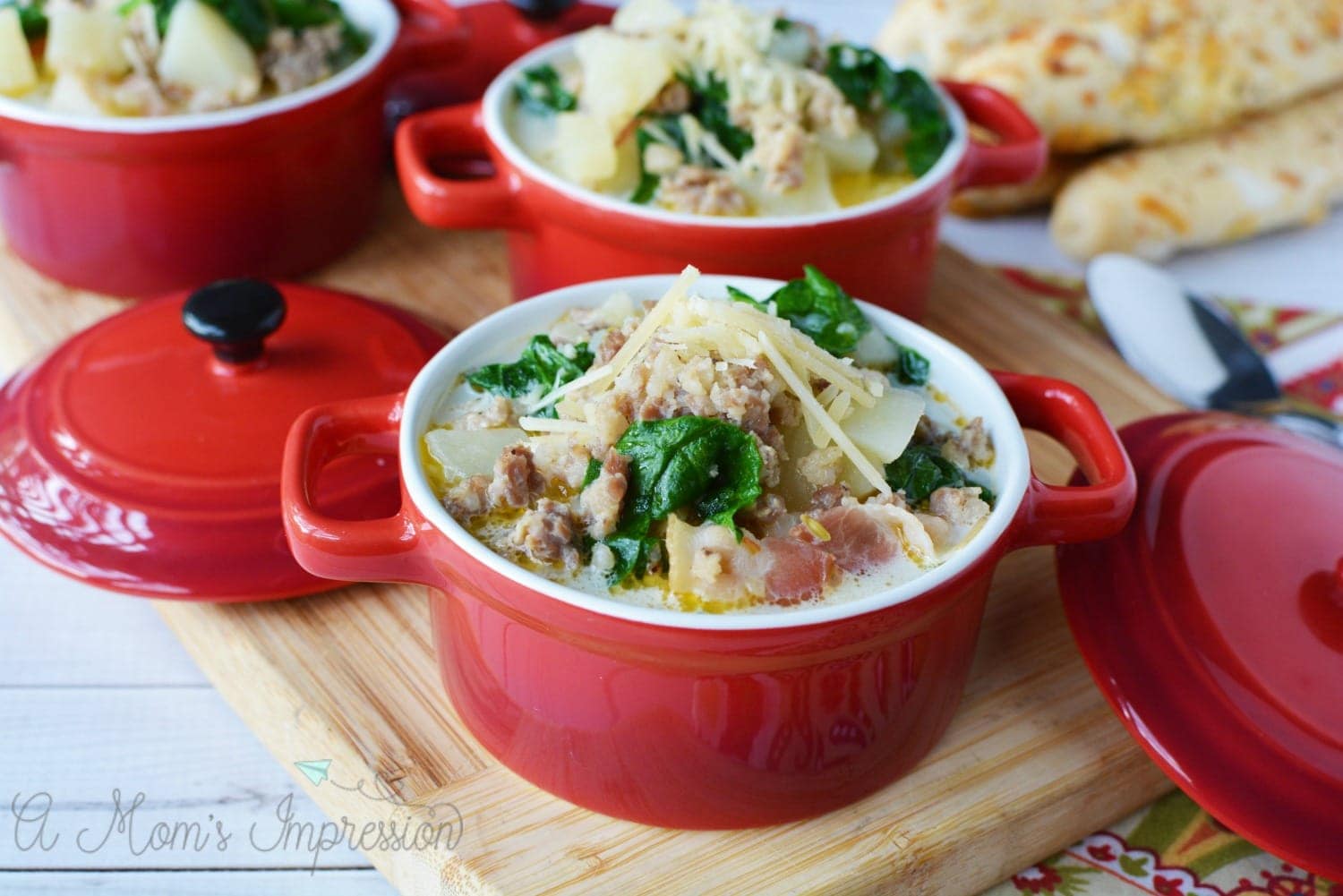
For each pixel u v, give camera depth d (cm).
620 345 35
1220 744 34
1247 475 37
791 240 41
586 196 42
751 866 34
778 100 43
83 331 42
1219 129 53
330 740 36
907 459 34
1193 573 35
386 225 51
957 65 54
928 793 35
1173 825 37
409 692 37
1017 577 40
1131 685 35
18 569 41
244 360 39
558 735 34
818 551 32
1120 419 44
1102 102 52
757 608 32
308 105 45
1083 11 54
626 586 32
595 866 34
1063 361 46
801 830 35
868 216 42
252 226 46
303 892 35
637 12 45
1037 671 38
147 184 44
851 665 33
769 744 33
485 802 35
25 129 43
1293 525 36
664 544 33
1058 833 36
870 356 37
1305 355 48
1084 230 51
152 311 42
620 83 43
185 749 37
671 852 34
